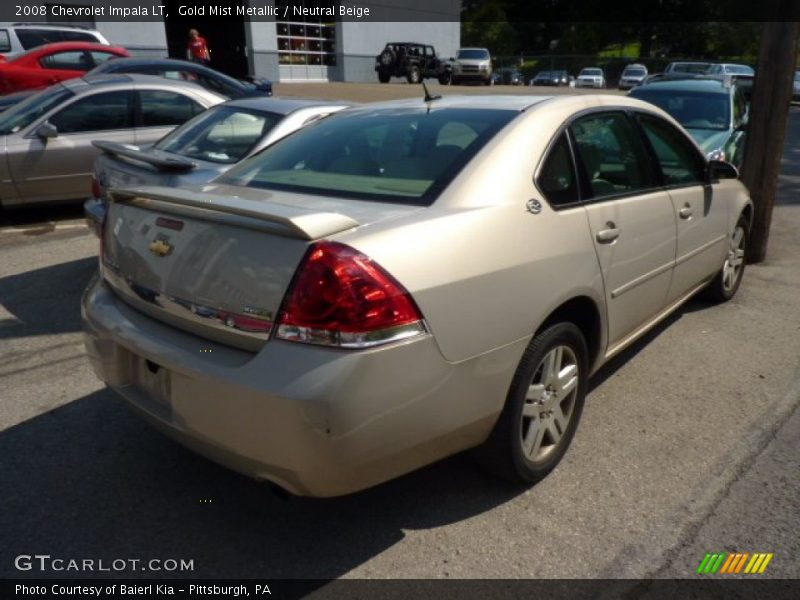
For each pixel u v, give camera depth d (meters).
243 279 2.32
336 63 29.53
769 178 6.32
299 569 2.56
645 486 3.05
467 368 2.49
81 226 7.74
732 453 3.31
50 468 3.15
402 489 3.02
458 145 2.97
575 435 3.46
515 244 2.68
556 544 2.68
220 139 5.64
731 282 5.40
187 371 2.37
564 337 2.97
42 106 7.60
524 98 3.43
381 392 2.24
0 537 2.71
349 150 3.24
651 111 3.97
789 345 4.62
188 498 2.96
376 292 2.22
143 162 4.86
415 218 2.52
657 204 3.71
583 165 3.21
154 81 7.99
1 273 6.05
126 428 3.50
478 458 2.88
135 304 2.75
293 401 2.15
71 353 4.41
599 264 3.14
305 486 2.29
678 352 4.49
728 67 28.75
